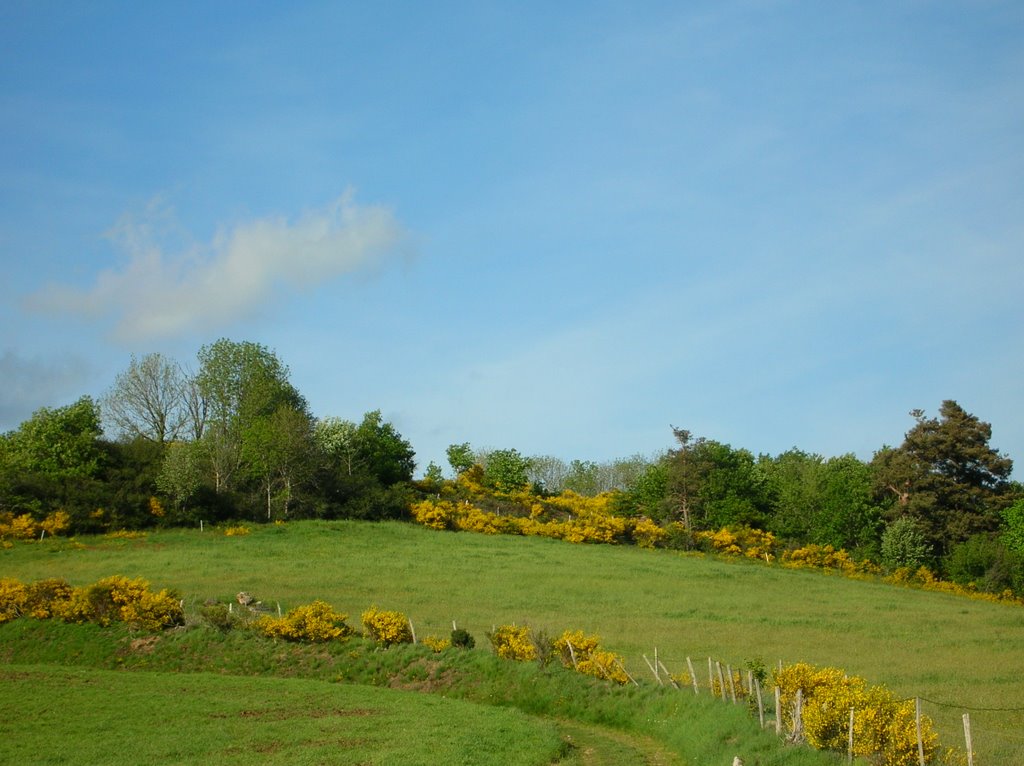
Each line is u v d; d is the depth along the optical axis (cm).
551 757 2331
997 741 2469
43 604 4084
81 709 2731
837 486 9206
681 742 2467
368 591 5306
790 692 2484
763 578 6906
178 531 7044
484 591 5522
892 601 6200
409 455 10331
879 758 1998
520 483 11012
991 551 7675
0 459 7425
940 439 8775
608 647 4044
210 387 9356
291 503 8138
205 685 3177
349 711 2795
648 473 10731
